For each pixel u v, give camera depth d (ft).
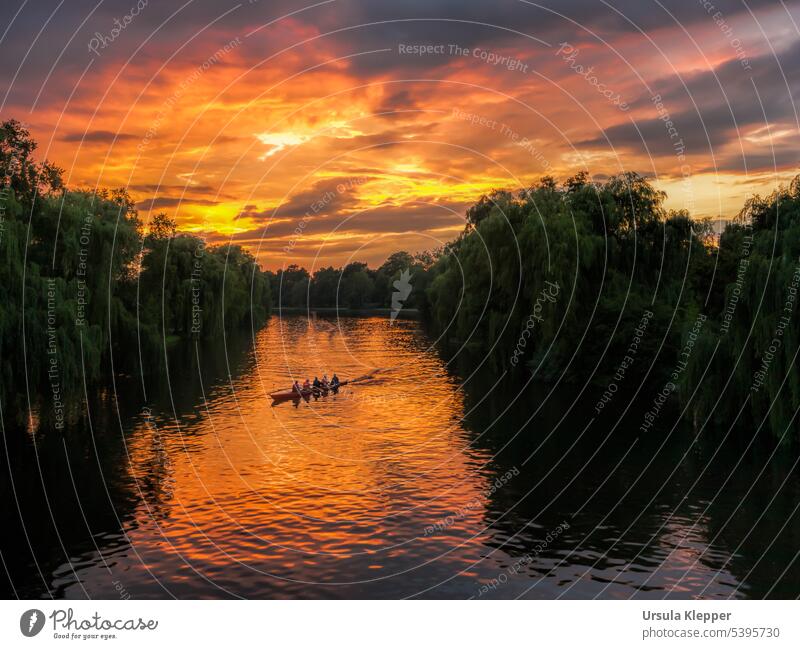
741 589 68.69
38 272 125.18
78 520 87.71
